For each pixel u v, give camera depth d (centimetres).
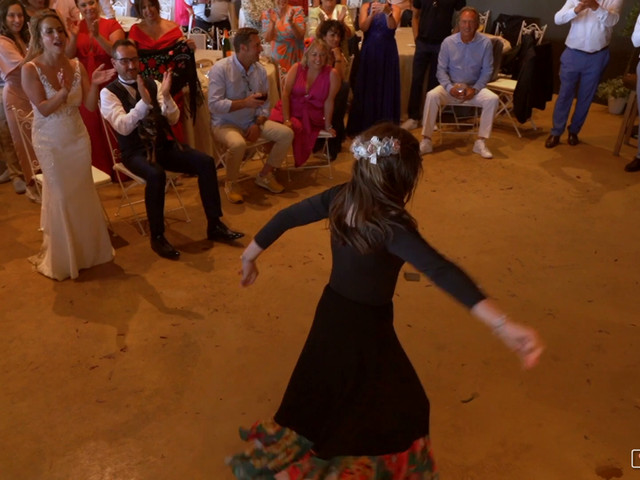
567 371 309
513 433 271
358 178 180
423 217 460
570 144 610
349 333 193
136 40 461
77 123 347
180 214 455
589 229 450
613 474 252
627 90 677
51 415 274
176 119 411
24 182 481
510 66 677
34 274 377
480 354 318
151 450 257
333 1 612
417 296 362
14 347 315
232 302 355
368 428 190
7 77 423
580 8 541
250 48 444
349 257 189
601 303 365
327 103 496
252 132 459
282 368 306
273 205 473
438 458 257
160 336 325
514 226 451
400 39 711
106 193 487
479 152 582
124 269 383
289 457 212
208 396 287
